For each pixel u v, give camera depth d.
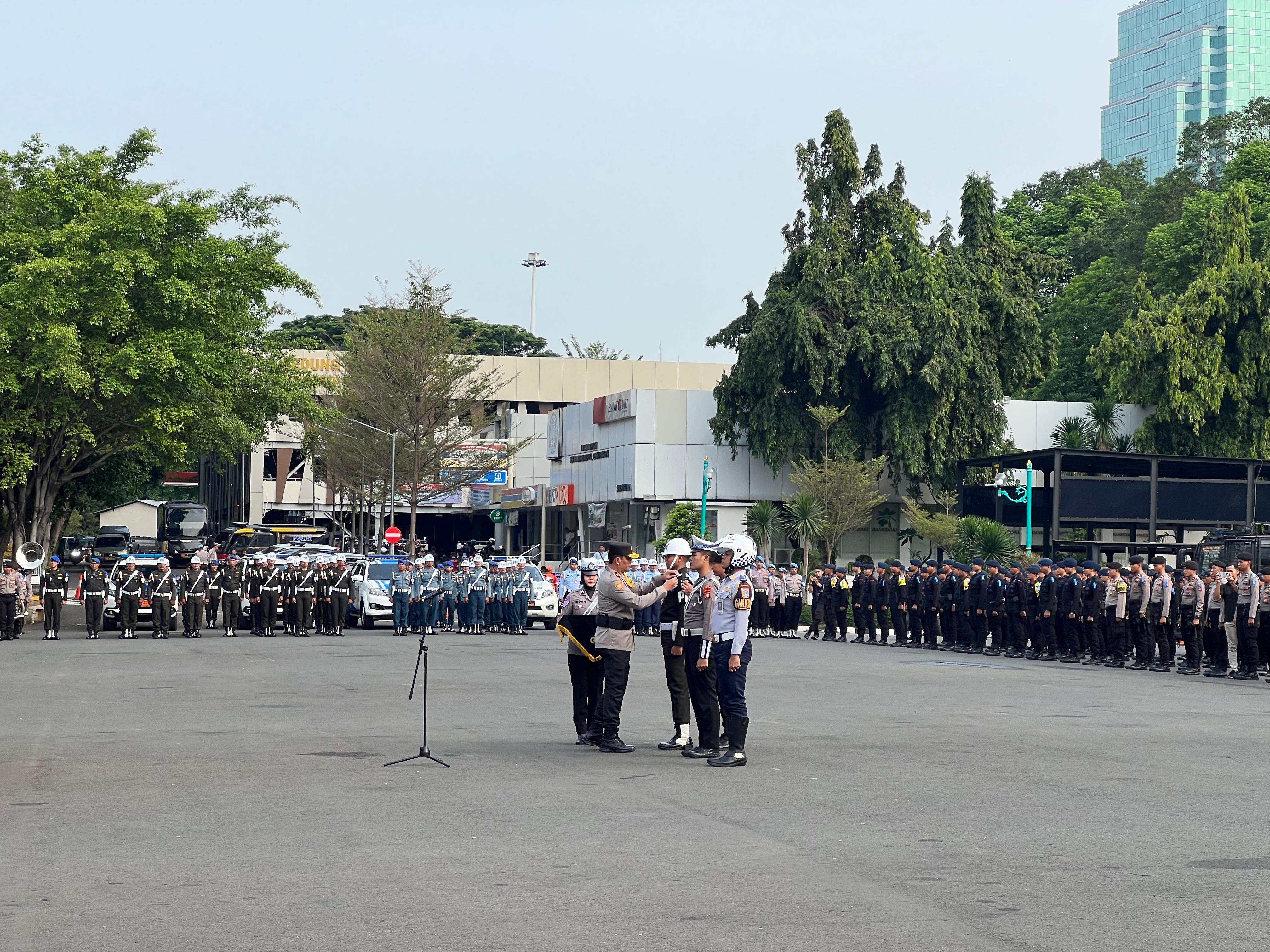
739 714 12.05
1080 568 27.61
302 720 15.43
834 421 55.41
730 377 57.19
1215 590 24.19
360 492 65.38
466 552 73.75
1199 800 10.28
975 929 6.54
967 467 51.25
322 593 34.09
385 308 64.12
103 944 6.30
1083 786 10.88
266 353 42.78
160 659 25.23
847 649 30.69
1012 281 59.72
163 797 10.29
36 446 39.47
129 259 36.09
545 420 80.12
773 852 8.35
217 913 6.86
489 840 8.71
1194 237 67.25
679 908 6.96
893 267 55.69
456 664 23.98
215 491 121.19
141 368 36.41
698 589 12.58
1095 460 47.22
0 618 32.41
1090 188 90.94
